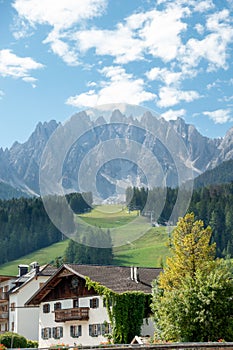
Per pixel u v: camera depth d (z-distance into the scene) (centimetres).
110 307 4138
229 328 2597
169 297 2694
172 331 2634
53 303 4775
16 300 5819
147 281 4406
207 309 2608
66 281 4684
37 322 5825
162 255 5469
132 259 5709
